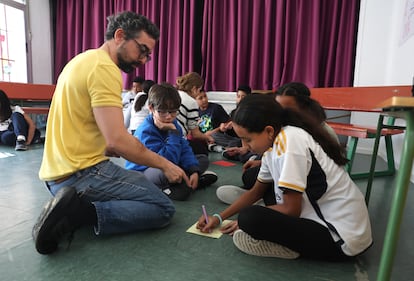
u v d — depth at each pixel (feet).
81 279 2.90
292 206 3.14
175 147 5.63
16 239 3.70
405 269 3.31
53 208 3.27
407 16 8.48
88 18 15.58
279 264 3.28
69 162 3.58
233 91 13.14
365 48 10.84
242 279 2.98
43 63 16.85
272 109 3.23
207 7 13.12
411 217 4.83
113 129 3.40
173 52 13.99
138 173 4.07
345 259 3.39
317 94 8.98
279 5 11.91
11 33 15.38
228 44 13.15
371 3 10.59
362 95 7.71
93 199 3.77
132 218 3.77
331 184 3.20
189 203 5.15
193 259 3.33
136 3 14.47
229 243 3.70
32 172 6.95
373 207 5.28
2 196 5.25
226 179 6.82
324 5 11.48
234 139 10.27
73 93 3.46
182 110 7.65
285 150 3.12
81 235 3.83
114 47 3.77
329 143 3.35
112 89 3.43
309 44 11.77
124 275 2.99
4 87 13.26
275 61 12.25
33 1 16.06
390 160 7.70
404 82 8.45
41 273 2.99
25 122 10.39
